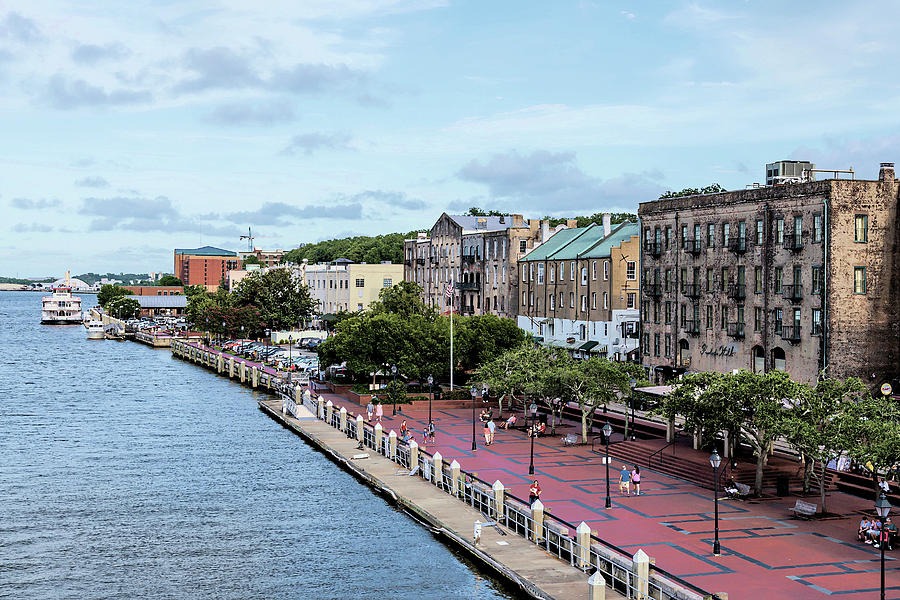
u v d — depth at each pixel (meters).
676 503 57.22
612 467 68.94
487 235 145.38
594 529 50.38
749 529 50.94
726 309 89.81
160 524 60.69
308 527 59.28
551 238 137.00
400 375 111.62
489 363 93.19
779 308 82.75
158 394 131.62
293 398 112.56
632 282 111.06
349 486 70.88
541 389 79.75
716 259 91.25
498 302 142.00
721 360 90.19
